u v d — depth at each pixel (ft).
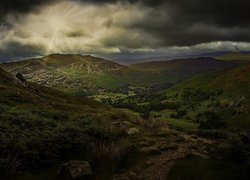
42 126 63.72
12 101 135.64
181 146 59.47
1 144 45.42
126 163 46.21
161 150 55.42
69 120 83.05
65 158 48.88
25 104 134.41
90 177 40.14
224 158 47.93
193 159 48.52
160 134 72.02
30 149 46.57
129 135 69.31
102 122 77.71
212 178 38.40
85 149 52.65
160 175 41.52
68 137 53.78
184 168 43.42
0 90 157.07
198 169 42.52
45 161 45.24
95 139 57.16
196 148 57.47
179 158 49.70
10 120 65.26
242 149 47.29
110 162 45.78
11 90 163.84
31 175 40.96
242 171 40.09
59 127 62.03
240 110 601.62
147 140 63.93
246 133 54.19
